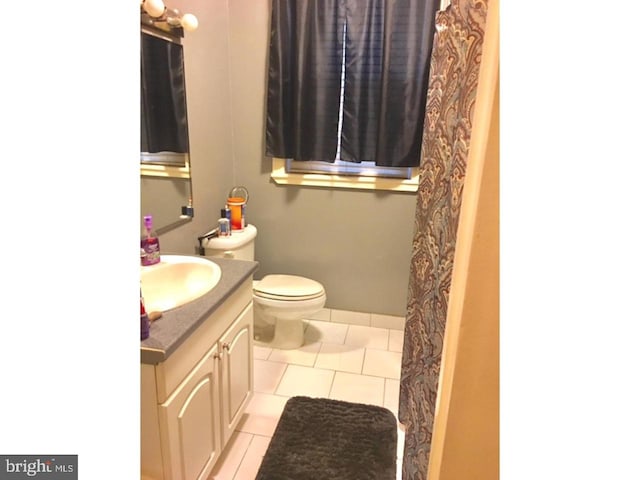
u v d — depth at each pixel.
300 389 2.25
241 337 1.76
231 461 1.77
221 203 2.61
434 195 1.33
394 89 2.35
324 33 2.35
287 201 2.77
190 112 2.13
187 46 2.06
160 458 1.25
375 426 1.97
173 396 1.24
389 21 2.25
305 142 2.55
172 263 1.70
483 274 0.48
